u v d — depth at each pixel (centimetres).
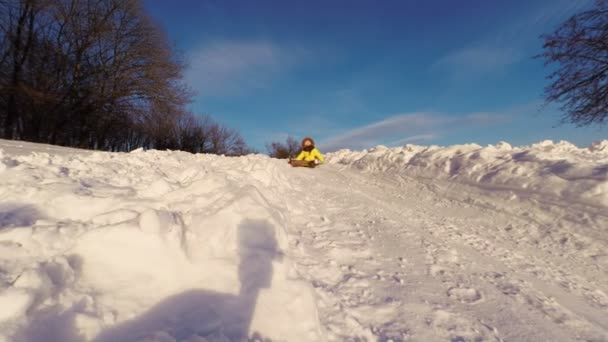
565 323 172
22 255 136
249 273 148
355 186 654
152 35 1812
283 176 477
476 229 387
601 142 652
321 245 249
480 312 174
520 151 609
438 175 686
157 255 142
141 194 232
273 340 124
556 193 437
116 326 114
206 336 118
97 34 1642
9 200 191
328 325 145
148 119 1809
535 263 279
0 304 101
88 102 1688
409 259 242
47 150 599
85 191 220
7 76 1411
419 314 165
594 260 298
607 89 744
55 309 111
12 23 1445
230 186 234
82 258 139
